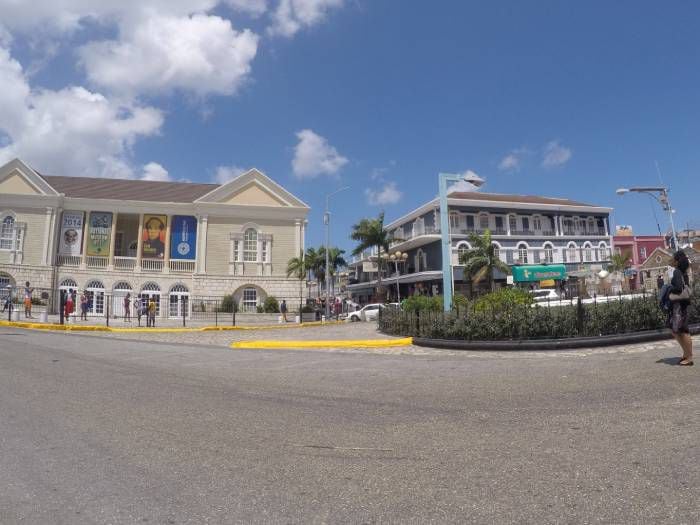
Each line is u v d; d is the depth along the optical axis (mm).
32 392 7344
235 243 39844
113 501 3467
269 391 7398
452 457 4250
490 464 4035
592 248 54312
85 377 8758
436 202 50312
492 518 3092
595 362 8906
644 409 5391
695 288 12516
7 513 3289
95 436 5055
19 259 36531
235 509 3314
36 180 37438
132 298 38156
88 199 38281
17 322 24469
